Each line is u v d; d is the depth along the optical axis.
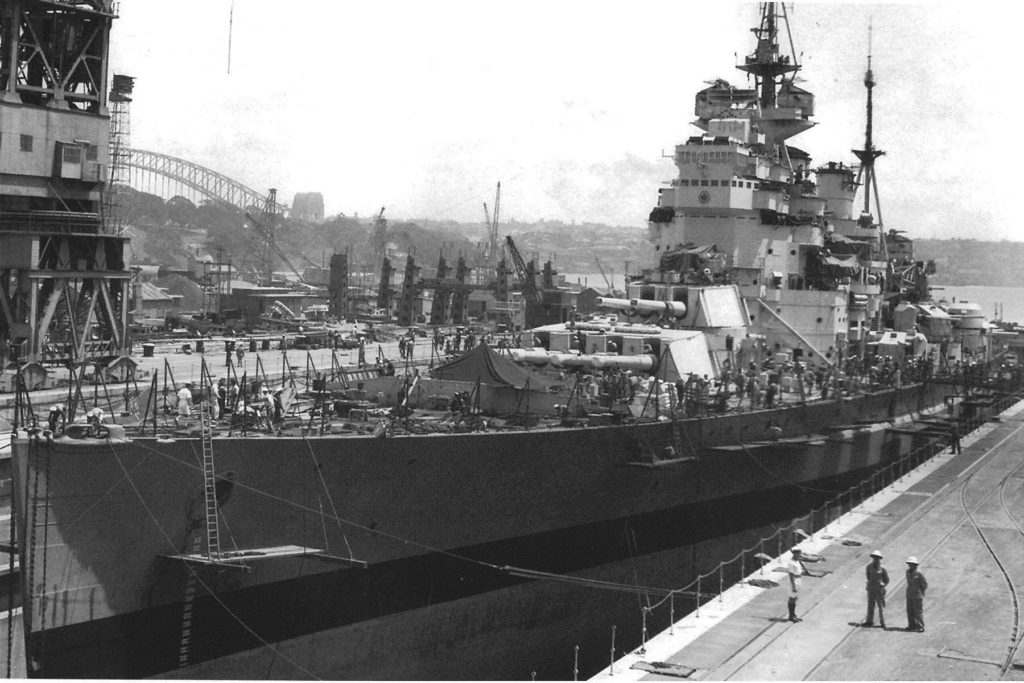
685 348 40.62
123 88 58.94
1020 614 25.98
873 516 35.91
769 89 51.56
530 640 33.75
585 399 35.78
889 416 52.09
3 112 43.91
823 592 27.73
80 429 23.72
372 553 28.91
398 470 28.61
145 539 24.56
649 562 38.03
